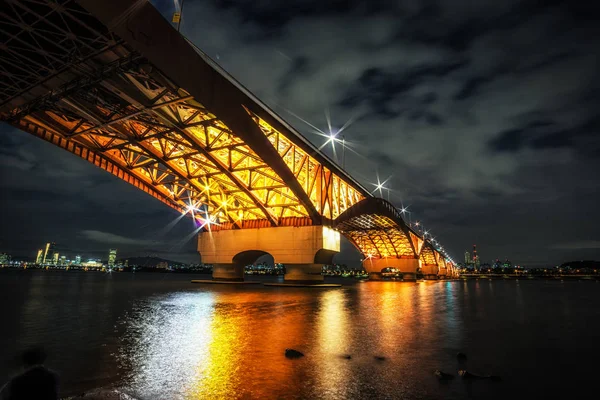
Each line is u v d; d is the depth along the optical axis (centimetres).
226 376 894
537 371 1042
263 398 751
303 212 5638
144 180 5162
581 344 1449
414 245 12306
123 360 1025
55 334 1406
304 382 865
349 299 3538
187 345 1229
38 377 464
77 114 3503
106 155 4550
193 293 3944
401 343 1377
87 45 2500
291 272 5788
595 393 857
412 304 3222
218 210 5794
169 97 3409
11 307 2341
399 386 863
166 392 774
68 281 8388
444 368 1045
